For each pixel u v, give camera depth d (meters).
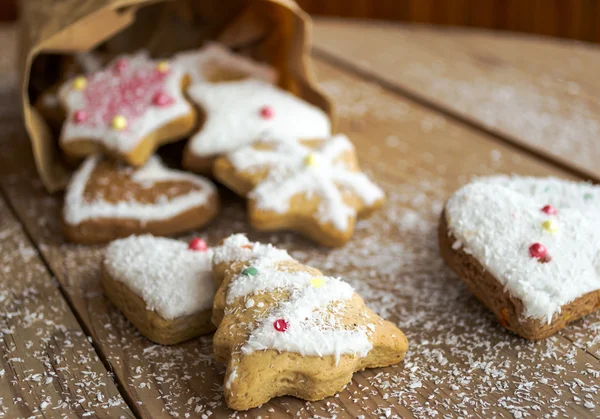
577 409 0.28
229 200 0.39
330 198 0.35
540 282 0.30
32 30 0.39
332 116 0.42
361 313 0.29
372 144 0.43
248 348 0.27
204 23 0.45
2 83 0.49
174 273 0.31
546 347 0.30
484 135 0.44
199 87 0.40
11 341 0.31
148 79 0.39
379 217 0.37
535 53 0.53
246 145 0.37
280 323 0.28
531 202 0.32
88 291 0.33
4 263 0.35
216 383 0.29
